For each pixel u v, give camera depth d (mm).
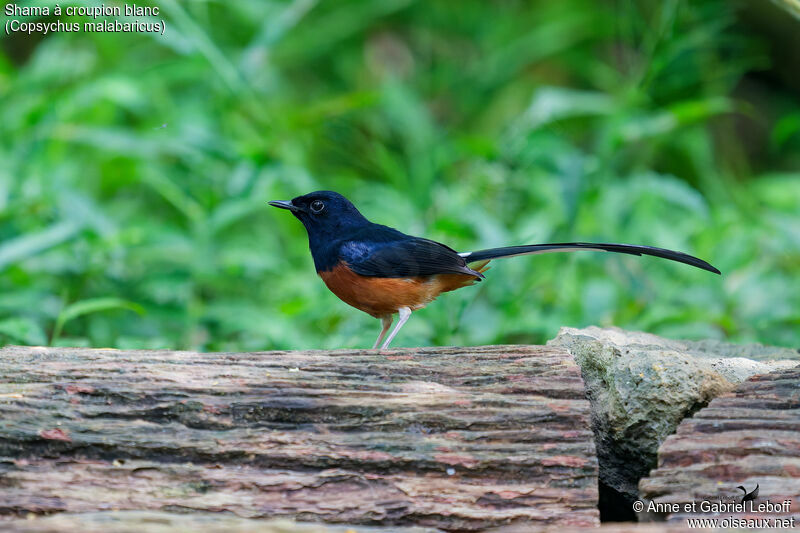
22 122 12977
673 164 17828
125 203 15000
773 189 15891
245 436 5801
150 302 11195
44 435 5703
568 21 19531
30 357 6391
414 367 6371
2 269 10453
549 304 12461
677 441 5629
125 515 5176
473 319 11297
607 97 16062
